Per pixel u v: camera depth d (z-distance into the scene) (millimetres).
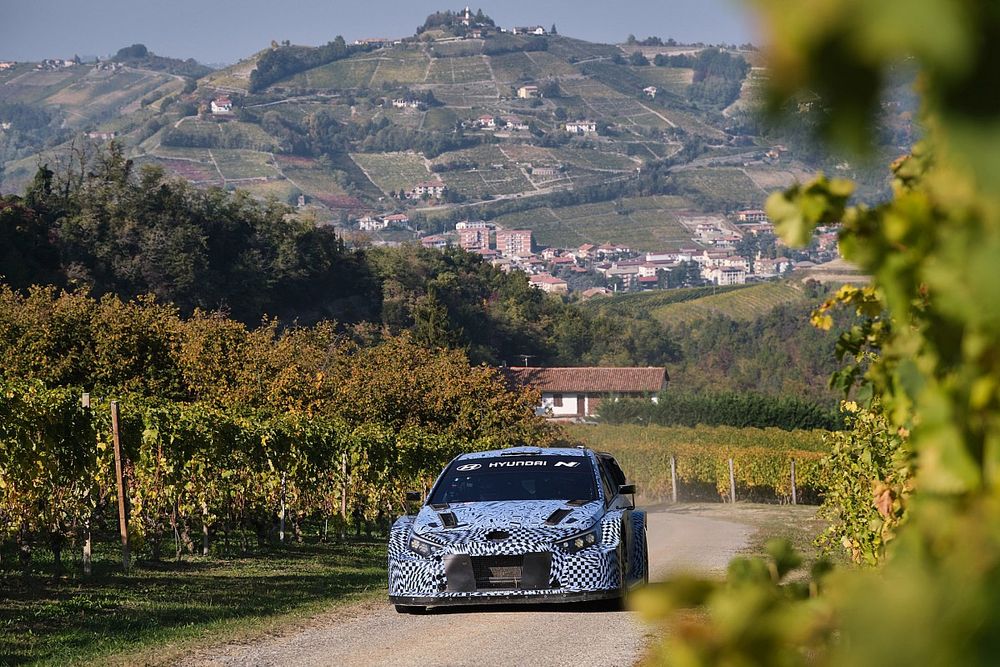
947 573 2121
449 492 36031
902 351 4043
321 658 26969
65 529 45250
